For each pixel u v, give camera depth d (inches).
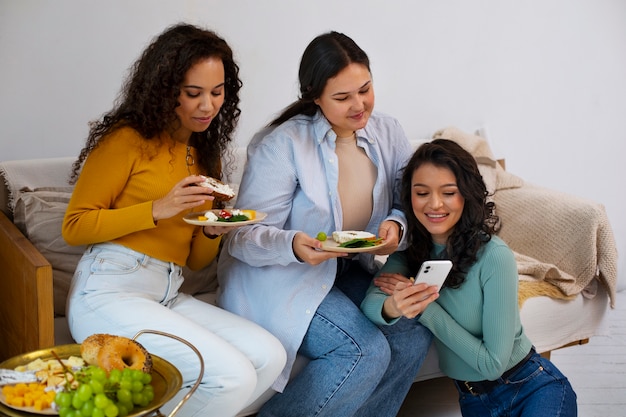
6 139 95.5
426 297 74.4
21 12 92.8
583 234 102.7
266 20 110.3
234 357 68.4
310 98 78.0
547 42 134.9
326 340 77.2
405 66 124.0
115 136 73.4
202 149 79.4
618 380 108.3
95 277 73.0
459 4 125.8
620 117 145.9
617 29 140.8
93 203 72.5
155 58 72.2
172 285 76.2
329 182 80.0
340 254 74.4
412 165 79.6
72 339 78.3
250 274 80.7
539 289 97.8
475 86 130.6
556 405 78.4
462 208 78.7
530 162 139.2
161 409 70.3
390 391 84.1
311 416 76.9
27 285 73.3
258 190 79.4
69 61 96.9
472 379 82.3
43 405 51.8
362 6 117.8
